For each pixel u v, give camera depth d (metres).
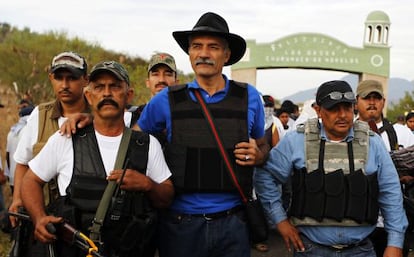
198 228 3.20
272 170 3.41
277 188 3.49
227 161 3.16
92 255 2.68
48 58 15.90
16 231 3.14
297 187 3.30
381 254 3.98
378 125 4.41
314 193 3.22
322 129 3.32
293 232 3.37
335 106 3.16
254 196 3.41
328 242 3.26
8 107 13.58
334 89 3.16
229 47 3.36
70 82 3.49
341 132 3.21
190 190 3.17
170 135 3.27
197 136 3.18
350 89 3.19
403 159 3.65
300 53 21.31
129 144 2.94
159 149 3.06
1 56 15.23
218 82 3.28
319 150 3.27
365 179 3.19
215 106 3.23
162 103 3.29
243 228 3.25
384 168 3.29
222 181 3.15
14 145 6.80
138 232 2.87
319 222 3.23
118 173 2.82
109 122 2.92
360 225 3.22
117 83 2.90
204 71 3.19
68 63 3.46
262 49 21.27
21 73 15.07
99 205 2.81
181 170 3.16
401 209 3.30
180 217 3.23
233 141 3.18
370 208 3.21
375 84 4.32
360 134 3.28
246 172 3.21
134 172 2.85
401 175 3.69
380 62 21.47
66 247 2.81
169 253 3.29
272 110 6.96
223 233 3.21
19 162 3.56
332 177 3.20
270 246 6.50
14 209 3.41
